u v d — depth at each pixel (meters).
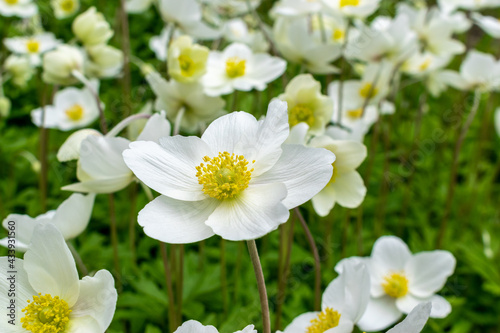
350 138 0.35
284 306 0.44
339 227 0.57
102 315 0.24
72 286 0.24
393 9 0.68
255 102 0.59
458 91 0.78
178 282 0.38
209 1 0.55
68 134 0.69
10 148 0.63
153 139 0.29
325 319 0.28
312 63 0.43
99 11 0.93
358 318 0.27
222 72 0.39
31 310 0.24
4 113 0.65
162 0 0.46
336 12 0.41
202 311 0.43
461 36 0.89
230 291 0.47
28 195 0.60
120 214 0.56
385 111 0.56
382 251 0.36
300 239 0.56
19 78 0.66
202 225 0.24
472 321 0.50
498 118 0.64
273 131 0.24
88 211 0.30
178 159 0.25
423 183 0.66
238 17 0.57
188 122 0.40
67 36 0.91
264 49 0.49
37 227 0.24
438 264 0.36
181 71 0.37
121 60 0.52
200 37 0.48
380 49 0.44
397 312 0.35
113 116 0.68
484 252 0.52
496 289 0.49
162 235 0.23
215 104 0.38
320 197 0.33
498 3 0.61
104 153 0.29
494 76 0.57
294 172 0.24
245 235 0.23
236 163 0.24
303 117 0.34
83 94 0.60
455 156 0.53
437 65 0.56
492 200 0.70
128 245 0.50
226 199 0.24
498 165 0.67
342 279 0.29
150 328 0.39
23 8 0.70
